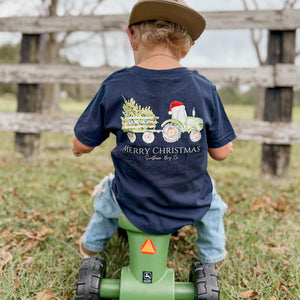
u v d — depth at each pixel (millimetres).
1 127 4879
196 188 1578
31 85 4844
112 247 2354
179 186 1531
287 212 3102
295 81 4152
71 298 1812
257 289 1894
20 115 4824
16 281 1847
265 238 2508
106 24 4602
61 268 2066
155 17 1582
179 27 1605
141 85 1530
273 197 3549
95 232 2027
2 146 5891
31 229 2559
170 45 1613
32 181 3750
